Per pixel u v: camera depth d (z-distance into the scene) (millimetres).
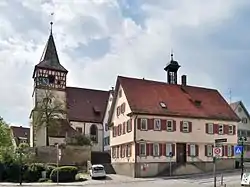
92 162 63344
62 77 74312
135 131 51219
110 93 76938
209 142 56156
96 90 84875
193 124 55531
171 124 53812
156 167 51438
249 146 71000
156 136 52344
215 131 57219
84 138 60000
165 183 38688
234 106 73188
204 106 59062
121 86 56750
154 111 53000
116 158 58344
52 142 67125
